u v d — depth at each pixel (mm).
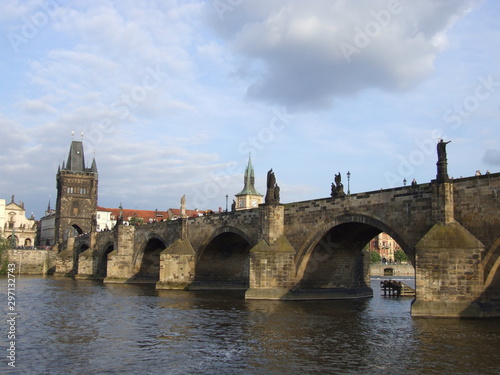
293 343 45312
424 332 49094
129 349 43000
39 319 60781
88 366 37250
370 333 50125
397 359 38750
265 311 68375
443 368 36062
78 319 60969
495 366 36469
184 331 51906
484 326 51812
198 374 35156
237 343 45438
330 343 45188
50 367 37000
